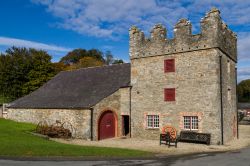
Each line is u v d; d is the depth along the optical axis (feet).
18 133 83.10
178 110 85.46
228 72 91.66
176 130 85.40
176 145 74.49
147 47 92.84
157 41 90.84
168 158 56.95
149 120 91.50
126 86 95.86
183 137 82.79
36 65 183.32
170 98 87.25
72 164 47.98
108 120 93.30
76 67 242.58
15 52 188.34
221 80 82.53
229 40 92.79
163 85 88.84
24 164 46.93
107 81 103.91
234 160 54.70
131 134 94.53
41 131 87.97
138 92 93.86
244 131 122.11
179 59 86.22
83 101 93.71
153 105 90.48
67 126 92.84
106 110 92.32
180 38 86.22
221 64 83.20
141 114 92.84
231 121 93.09
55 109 96.99
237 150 70.18
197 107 82.07
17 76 180.86
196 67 82.89
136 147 73.82
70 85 112.98
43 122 101.09
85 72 118.21
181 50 85.71
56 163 48.44
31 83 178.29
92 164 48.60
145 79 92.73
